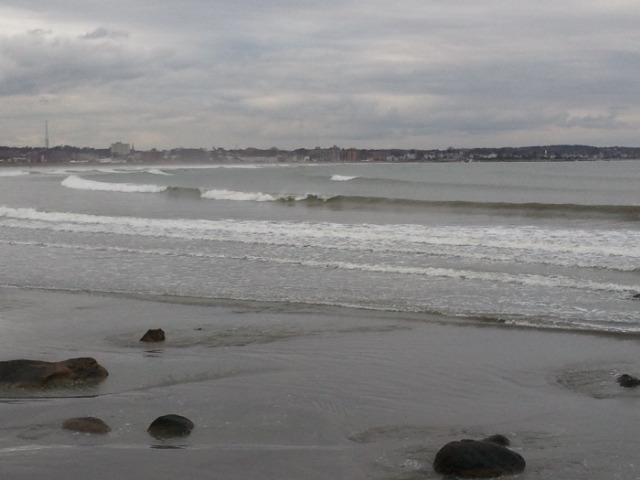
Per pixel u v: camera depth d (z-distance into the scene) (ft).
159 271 53.98
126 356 31.68
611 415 23.76
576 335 34.96
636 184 168.14
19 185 200.75
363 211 101.45
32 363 27.78
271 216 92.79
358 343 33.83
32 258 60.95
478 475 18.58
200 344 33.91
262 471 19.17
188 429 22.30
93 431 22.08
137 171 402.72
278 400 25.53
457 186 160.45
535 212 95.50
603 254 57.11
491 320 38.22
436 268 52.49
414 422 23.31
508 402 25.38
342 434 22.22
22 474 18.94
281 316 39.73
